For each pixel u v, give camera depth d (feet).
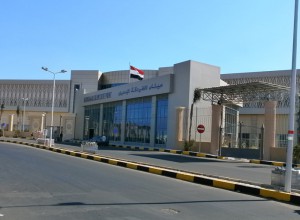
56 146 116.47
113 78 278.67
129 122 155.84
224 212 27.68
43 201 28.86
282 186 38.50
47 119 308.40
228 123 139.54
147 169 53.42
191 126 119.44
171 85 129.29
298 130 99.14
